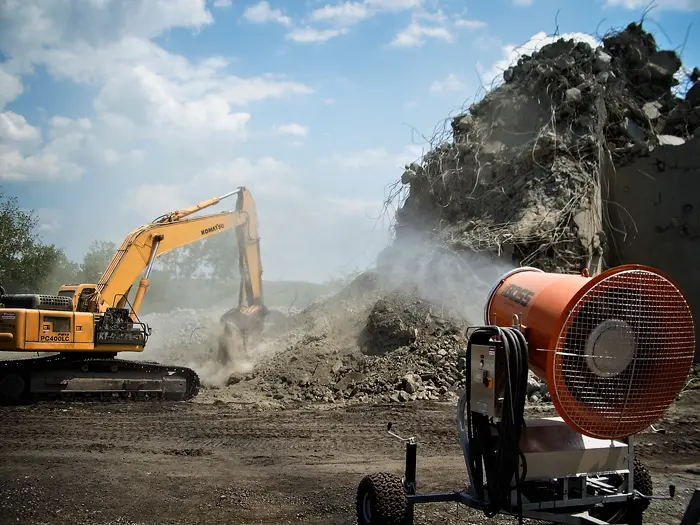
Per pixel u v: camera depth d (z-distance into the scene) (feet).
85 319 50.24
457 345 52.24
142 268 55.21
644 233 61.31
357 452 34.40
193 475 29.37
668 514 25.07
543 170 60.18
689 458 34.14
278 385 52.85
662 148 61.57
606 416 18.21
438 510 24.97
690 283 58.75
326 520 23.85
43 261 128.47
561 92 63.16
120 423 41.32
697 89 70.38
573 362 17.92
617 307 18.04
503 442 17.80
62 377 49.93
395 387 49.80
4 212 127.13
